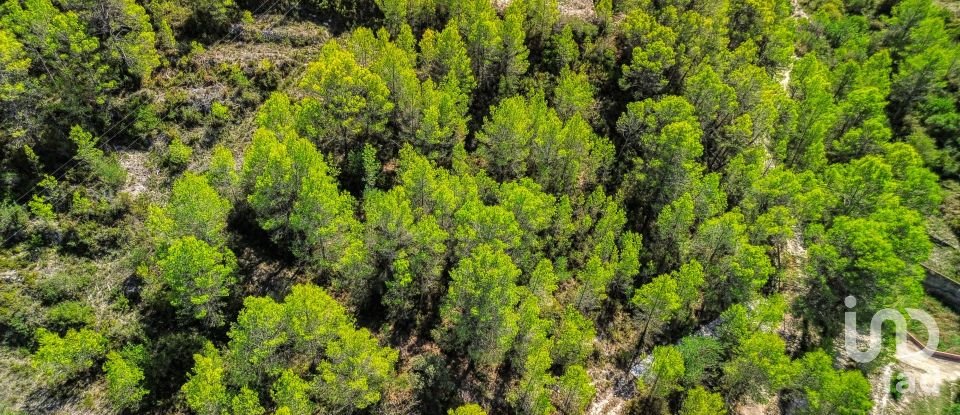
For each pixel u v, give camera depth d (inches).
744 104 2987.2
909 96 3302.2
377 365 1765.5
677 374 1950.1
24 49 2170.3
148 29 2386.8
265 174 2011.6
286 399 1668.3
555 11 3088.1
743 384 2129.7
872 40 3786.9
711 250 2417.6
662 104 2664.9
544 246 2468.0
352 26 3016.7
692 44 3115.2
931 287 2645.2
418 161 2180.1
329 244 2122.3
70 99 2222.0
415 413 1945.1
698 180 2559.1
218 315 1946.4
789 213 2498.8
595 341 2326.5
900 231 2281.0
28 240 1966.0
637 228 2669.8
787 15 3720.5
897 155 2672.2
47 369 1691.7
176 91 2480.3
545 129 2486.5
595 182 2785.4
